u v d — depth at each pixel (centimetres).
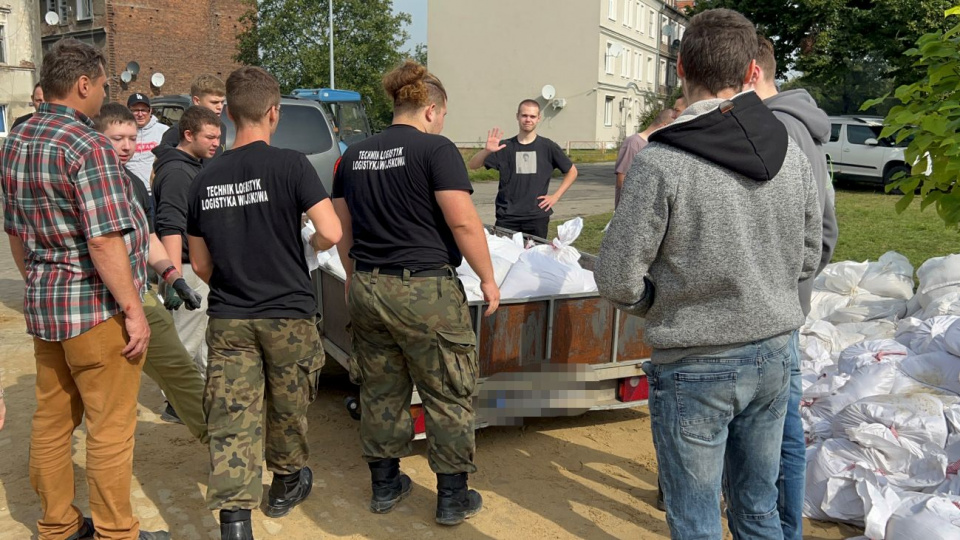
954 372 399
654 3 4872
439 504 355
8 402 505
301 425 351
